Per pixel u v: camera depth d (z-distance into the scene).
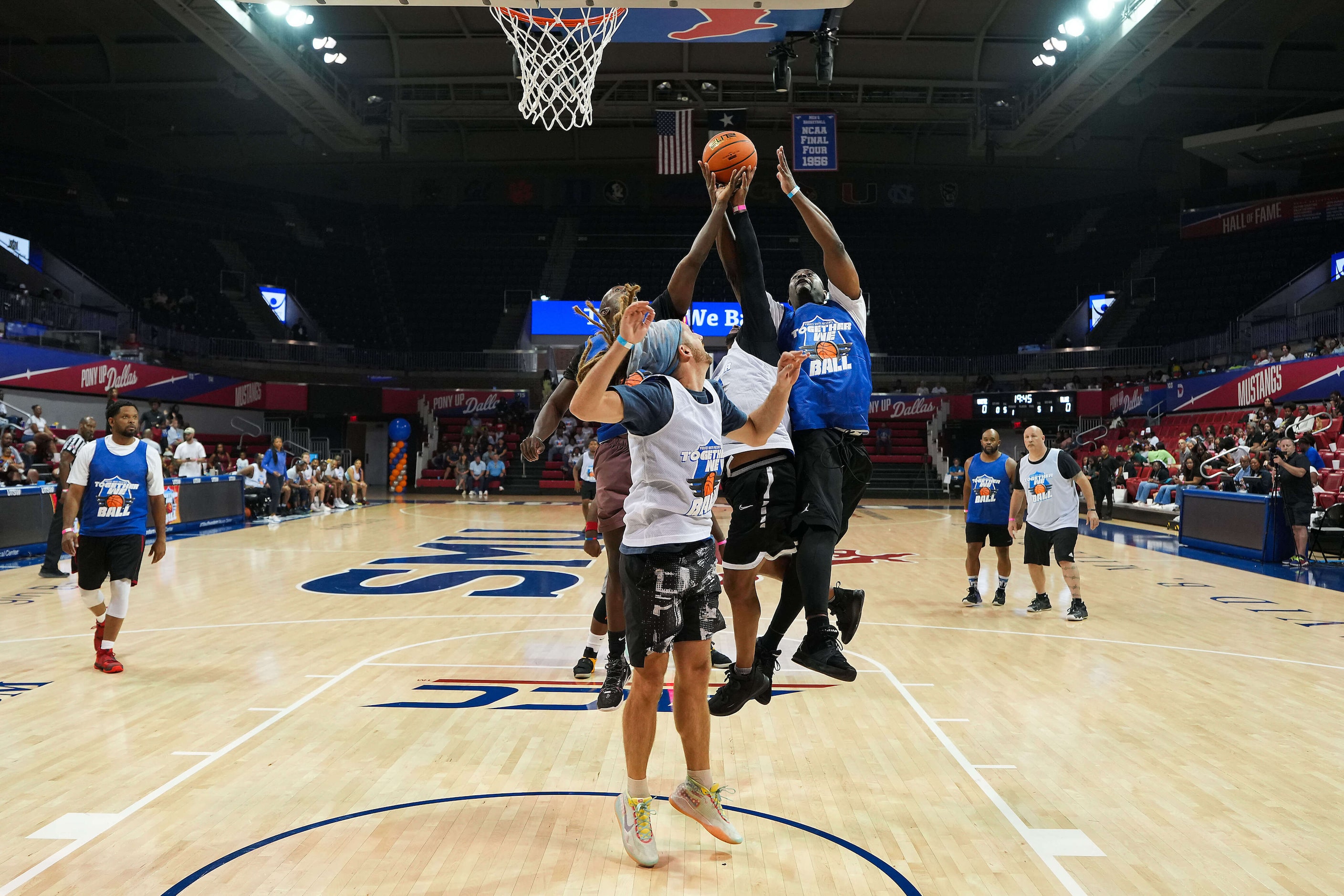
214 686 5.76
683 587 3.26
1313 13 24.50
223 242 32.34
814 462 3.49
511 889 3.05
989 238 36.19
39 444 16.06
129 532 6.13
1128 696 5.57
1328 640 7.29
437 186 36.78
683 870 3.20
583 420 3.06
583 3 7.48
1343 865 3.26
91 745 4.54
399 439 29.78
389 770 4.20
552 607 8.73
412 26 26.31
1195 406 24.62
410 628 7.66
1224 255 31.19
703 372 3.38
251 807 3.74
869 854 3.33
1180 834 3.52
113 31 26.44
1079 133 32.31
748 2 7.46
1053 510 8.32
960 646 7.02
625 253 35.66
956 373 31.73
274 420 28.83
